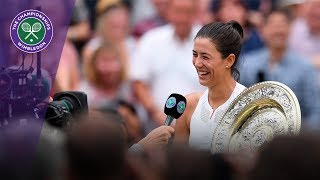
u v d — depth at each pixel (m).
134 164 6.46
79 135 5.66
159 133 10.25
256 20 16.56
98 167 5.64
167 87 16.31
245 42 16.36
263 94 10.15
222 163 6.88
